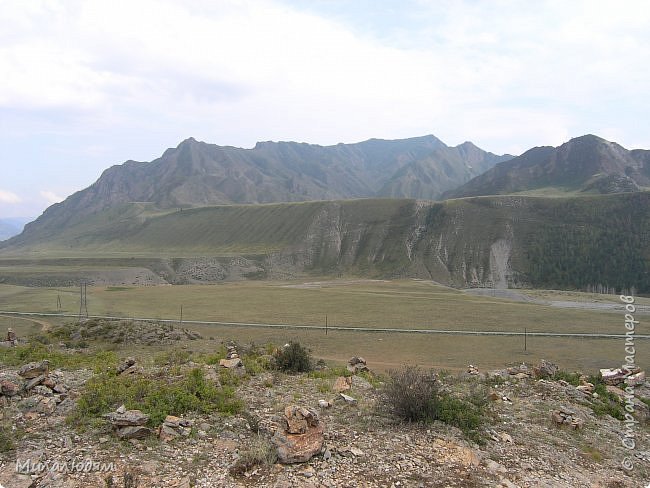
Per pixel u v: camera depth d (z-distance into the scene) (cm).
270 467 993
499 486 981
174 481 920
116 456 1009
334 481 947
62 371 1806
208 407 1340
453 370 3344
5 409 1259
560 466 1149
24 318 5856
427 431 1247
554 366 2245
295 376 2034
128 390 1438
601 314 6444
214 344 3769
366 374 2223
